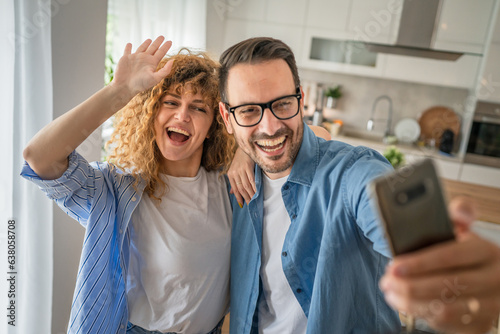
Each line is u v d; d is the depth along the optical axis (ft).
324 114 14.78
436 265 1.05
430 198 1.13
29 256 3.90
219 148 3.29
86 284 2.79
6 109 3.57
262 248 3.02
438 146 13.26
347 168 2.68
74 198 2.73
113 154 3.12
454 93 13.48
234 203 3.18
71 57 4.27
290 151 2.75
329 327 2.61
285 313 2.95
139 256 2.97
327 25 12.69
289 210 2.89
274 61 2.61
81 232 4.81
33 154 2.43
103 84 4.77
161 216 2.93
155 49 2.69
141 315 3.03
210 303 3.05
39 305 4.01
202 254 2.95
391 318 2.85
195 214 2.98
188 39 9.62
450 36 11.93
